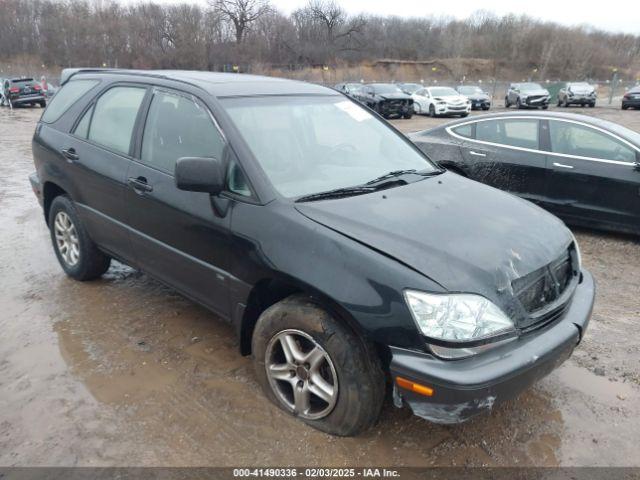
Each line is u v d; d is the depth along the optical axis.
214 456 2.80
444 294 2.46
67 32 54.72
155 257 3.81
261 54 56.66
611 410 3.20
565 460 2.80
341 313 2.67
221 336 3.98
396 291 2.51
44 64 55.25
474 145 7.23
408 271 2.54
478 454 2.84
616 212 6.18
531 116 6.88
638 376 3.54
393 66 63.44
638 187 5.98
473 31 71.75
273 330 2.99
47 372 3.54
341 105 4.09
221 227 3.17
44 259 5.52
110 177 4.00
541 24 68.56
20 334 4.01
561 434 2.99
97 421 3.06
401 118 25.62
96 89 4.49
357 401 2.72
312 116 3.79
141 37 54.31
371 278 2.57
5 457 2.80
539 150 6.70
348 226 2.81
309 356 2.88
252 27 57.44
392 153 3.94
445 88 27.34
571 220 6.59
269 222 2.96
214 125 3.39
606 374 3.57
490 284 2.56
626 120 22.45
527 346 2.59
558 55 65.56
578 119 6.53
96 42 54.34
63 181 4.55
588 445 2.91
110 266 5.33
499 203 3.36
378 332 2.54
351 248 2.67
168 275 3.77
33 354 3.75
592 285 3.25
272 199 3.03
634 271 5.41
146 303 4.51
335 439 2.90
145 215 3.75
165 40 54.62
